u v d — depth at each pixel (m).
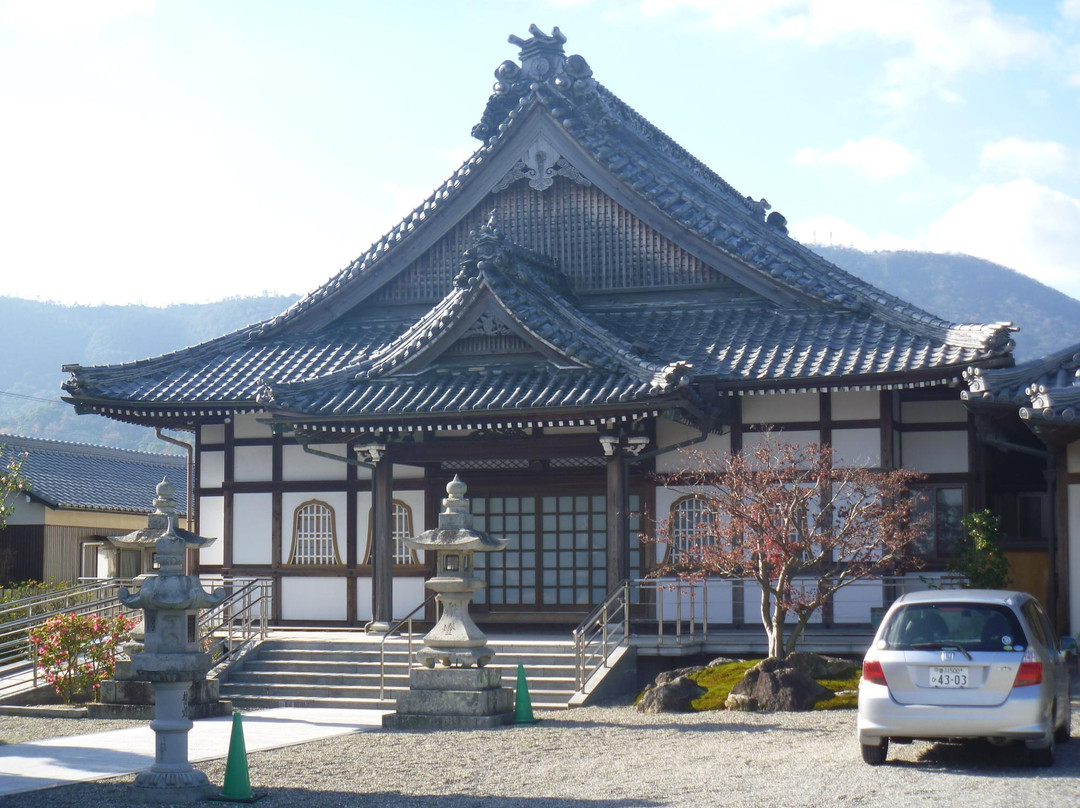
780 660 19.53
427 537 18.45
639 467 25.00
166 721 13.16
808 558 20.55
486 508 26.42
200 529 28.23
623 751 15.25
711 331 25.52
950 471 24.30
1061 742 14.59
